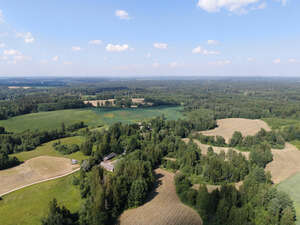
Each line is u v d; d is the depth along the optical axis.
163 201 59.06
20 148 100.44
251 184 55.72
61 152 97.00
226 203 49.56
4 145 96.62
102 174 63.38
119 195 54.34
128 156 81.56
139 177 60.22
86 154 94.81
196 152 86.69
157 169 80.38
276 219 47.12
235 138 107.69
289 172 80.25
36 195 61.59
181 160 81.69
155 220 51.19
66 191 63.97
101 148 89.38
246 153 98.19
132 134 113.38
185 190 61.41
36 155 94.50
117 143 96.06
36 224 49.47
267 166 84.38
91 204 50.38
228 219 47.66
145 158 80.31
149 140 106.38
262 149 93.50
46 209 54.81
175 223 50.31
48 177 73.25
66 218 46.88
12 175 74.69
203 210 52.59
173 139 103.94
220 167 70.19
